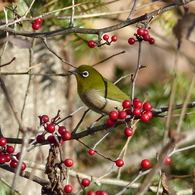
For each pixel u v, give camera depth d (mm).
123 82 13047
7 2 7023
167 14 10523
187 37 5285
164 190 5984
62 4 10438
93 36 10461
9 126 11703
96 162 12969
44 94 12203
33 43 9227
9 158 6562
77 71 11266
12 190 4609
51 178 6066
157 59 15711
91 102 11359
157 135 12461
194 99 12102
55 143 6238
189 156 12164
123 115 6688
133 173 12422
